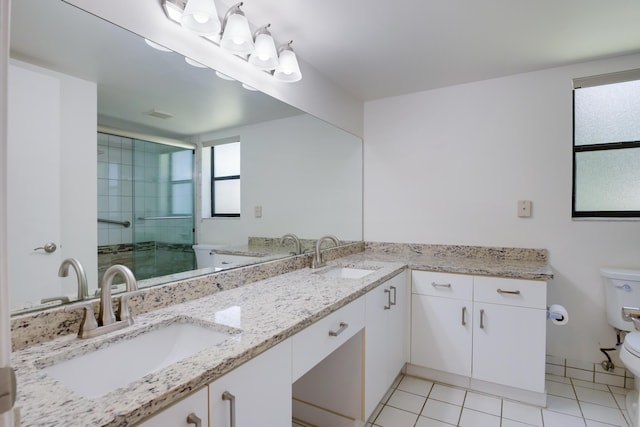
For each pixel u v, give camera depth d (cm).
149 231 130
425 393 209
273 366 101
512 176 242
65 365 85
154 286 125
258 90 179
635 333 177
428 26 175
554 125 229
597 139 225
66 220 103
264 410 97
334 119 253
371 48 199
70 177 104
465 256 257
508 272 197
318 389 177
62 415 59
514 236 241
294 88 207
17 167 92
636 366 160
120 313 105
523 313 194
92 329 95
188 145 147
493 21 170
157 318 113
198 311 121
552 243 230
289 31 179
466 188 257
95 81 111
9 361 37
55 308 96
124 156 121
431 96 269
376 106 291
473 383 212
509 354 198
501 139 245
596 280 218
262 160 189
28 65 94
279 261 193
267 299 139
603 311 216
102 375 92
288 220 211
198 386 75
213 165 158
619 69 212
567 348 227
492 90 247
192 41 141
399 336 217
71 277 103
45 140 98
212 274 150
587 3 154
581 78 221
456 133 260
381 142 289
